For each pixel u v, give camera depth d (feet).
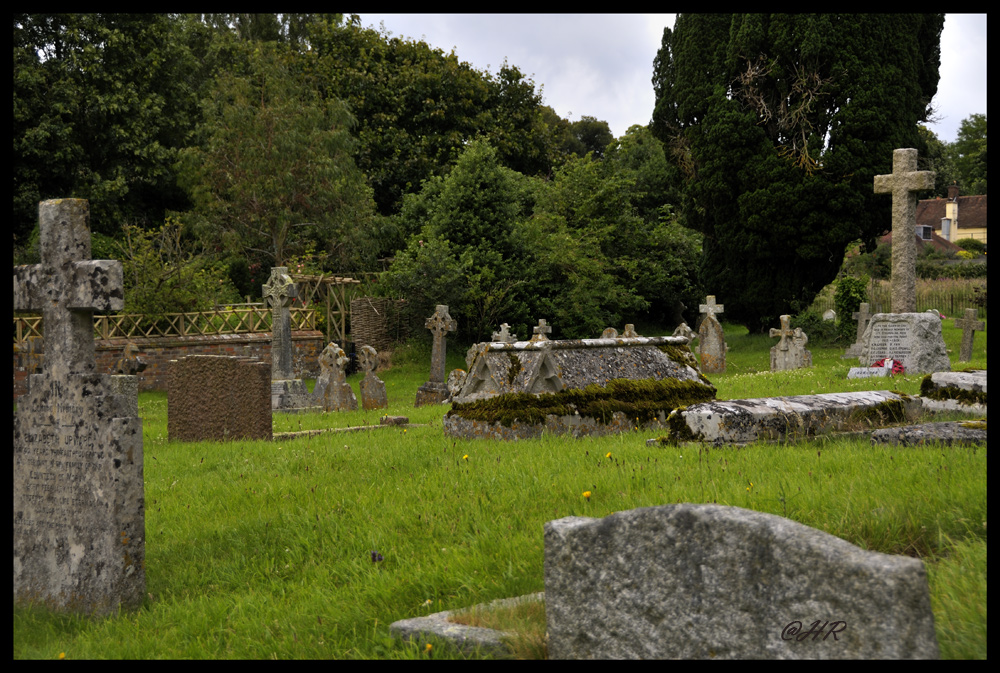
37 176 120.98
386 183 157.58
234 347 96.99
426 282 111.14
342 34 165.78
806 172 106.93
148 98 131.54
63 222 18.38
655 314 144.05
